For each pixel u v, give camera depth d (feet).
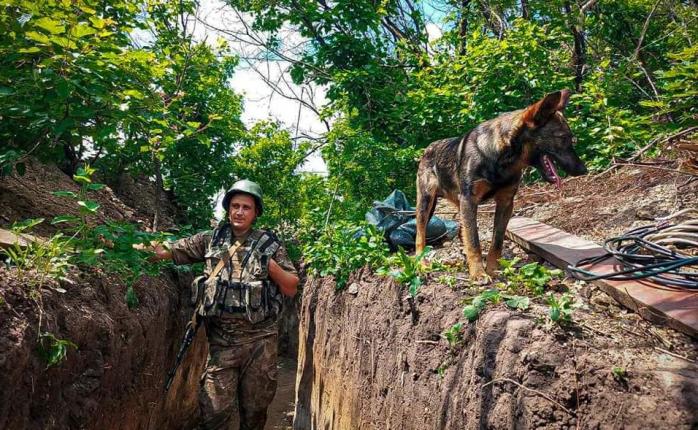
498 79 25.84
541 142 10.25
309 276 23.57
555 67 32.22
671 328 7.45
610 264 10.03
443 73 30.27
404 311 11.69
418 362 10.14
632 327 7.60
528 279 9.35
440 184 13.05
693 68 15.57
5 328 8.06
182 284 18.75
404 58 35.50
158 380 15.30
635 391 5.61
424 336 10.25
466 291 10.04
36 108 11.95
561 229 14.71
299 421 21.38
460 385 8.28
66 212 15.58
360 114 31.48
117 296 12.53
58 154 14.07
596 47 39.11
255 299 11.91
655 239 10.47
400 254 11.76
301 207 36.17
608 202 15.84
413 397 10.06
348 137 27.43
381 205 17.85
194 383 20.26
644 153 19.08
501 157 10.76
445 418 8.52
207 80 29.43
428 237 16.78
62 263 10.54
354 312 14.99
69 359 9.71
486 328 7.97
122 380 12.14
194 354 19.92
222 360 12.03
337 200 26.07
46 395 8.90
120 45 15.03
